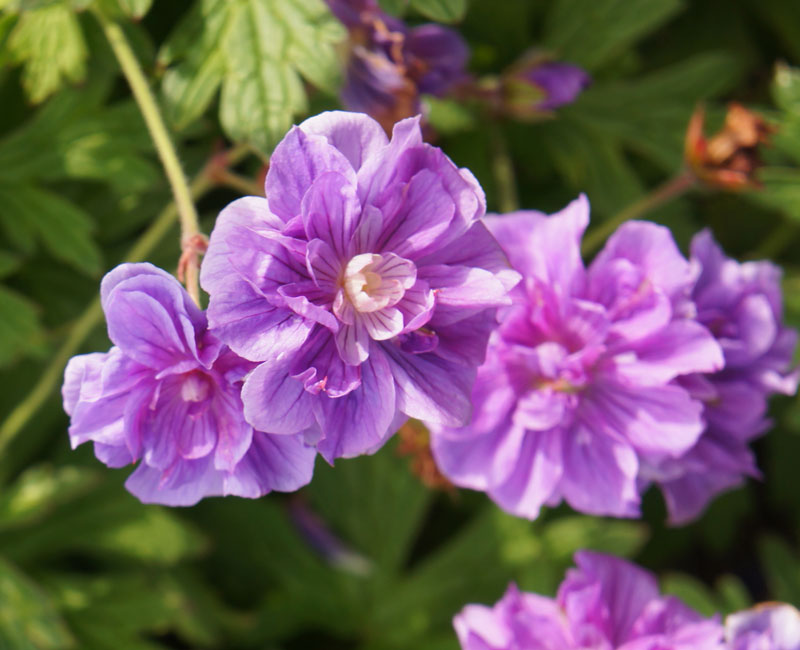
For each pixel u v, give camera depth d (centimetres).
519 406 34
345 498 47
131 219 43
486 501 49
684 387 34
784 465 51
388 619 47
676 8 45
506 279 30
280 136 36
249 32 36
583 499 34
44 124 41
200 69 36
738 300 35
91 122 41
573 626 34
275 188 30
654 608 34
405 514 47
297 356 30
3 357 40
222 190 43
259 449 30
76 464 43
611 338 34
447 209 30
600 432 34
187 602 43
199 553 43
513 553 46
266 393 29
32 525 43
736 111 38
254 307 30
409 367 30
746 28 50
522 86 39
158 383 30
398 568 47
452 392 30
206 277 29
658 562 50
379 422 30
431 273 31
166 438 31
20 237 41
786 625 34
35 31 38
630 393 34
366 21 37
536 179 47
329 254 30
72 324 42
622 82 46
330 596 47
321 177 29
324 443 30
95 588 43
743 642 34
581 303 33
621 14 45
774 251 47
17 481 42
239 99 36
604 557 34
